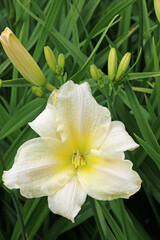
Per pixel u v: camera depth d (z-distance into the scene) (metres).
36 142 0.45
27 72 0.51
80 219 0.56
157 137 0.55
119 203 0.50
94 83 0.56
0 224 0.61
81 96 0.46
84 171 0.46
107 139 0.47
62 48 0.61
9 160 0.56
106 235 0.50
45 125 0.46
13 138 0.60
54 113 0.46
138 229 0.56
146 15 0.61
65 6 0.63
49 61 0.52
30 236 0.56
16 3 0.65
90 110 0.46
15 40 0.49
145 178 0.54
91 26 0.68
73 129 0.47
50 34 0.60
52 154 0.46
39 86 0.52
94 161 0.47
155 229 0.62
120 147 0.46
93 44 0.69
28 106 0.56
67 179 0.46
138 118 0.52
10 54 0.50
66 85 0.46
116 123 0.47
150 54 0.63
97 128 0.47
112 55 0.51
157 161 0.49
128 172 0.44
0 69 0.62
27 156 0.45
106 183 0.45
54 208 0.44
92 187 0.45
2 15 0.69
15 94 0.62
